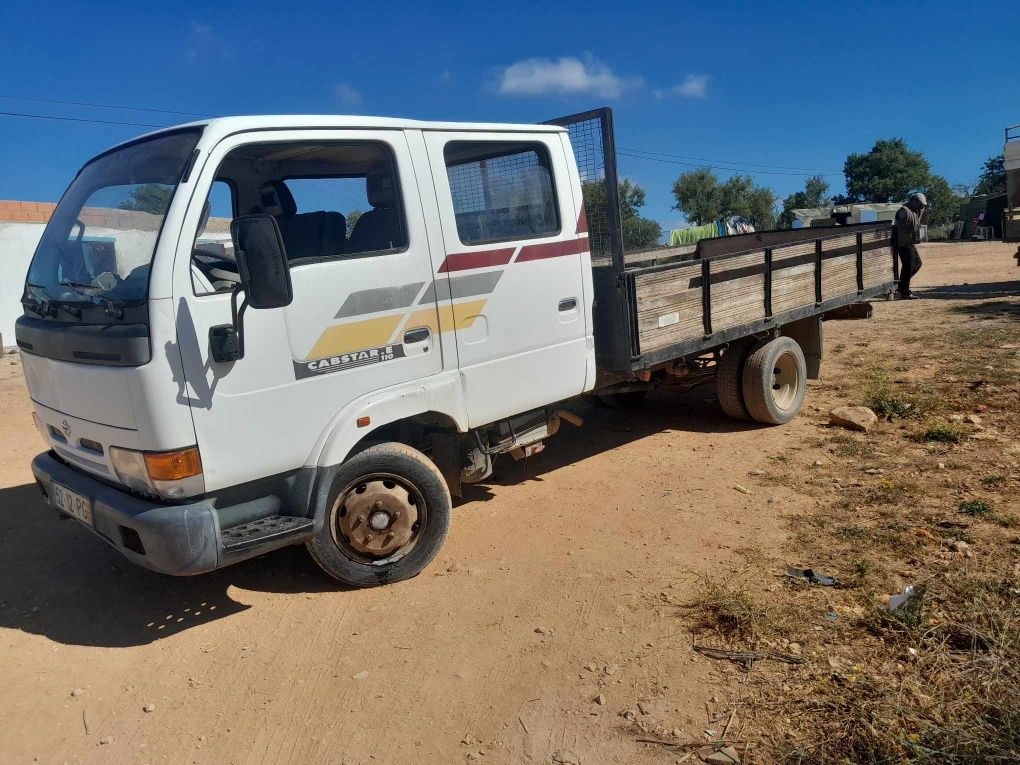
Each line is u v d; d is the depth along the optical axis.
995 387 7.36
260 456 3.78
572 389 5.25
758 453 6.23
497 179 4.75
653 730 3.05
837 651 3.41
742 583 4.07
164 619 4.23
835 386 8.15
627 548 4.67
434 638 3.85
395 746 3.10
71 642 4.06
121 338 3.46
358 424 4.07
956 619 3.55
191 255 3.54
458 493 5.09
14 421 9.11
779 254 6.63
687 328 5.80
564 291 5.10
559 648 3.67
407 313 4.25
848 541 4.46
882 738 2.81
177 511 3.55
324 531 4.16
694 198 49.97
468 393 4.61
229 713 3.38
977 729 2.77
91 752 3.20
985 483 5.11
